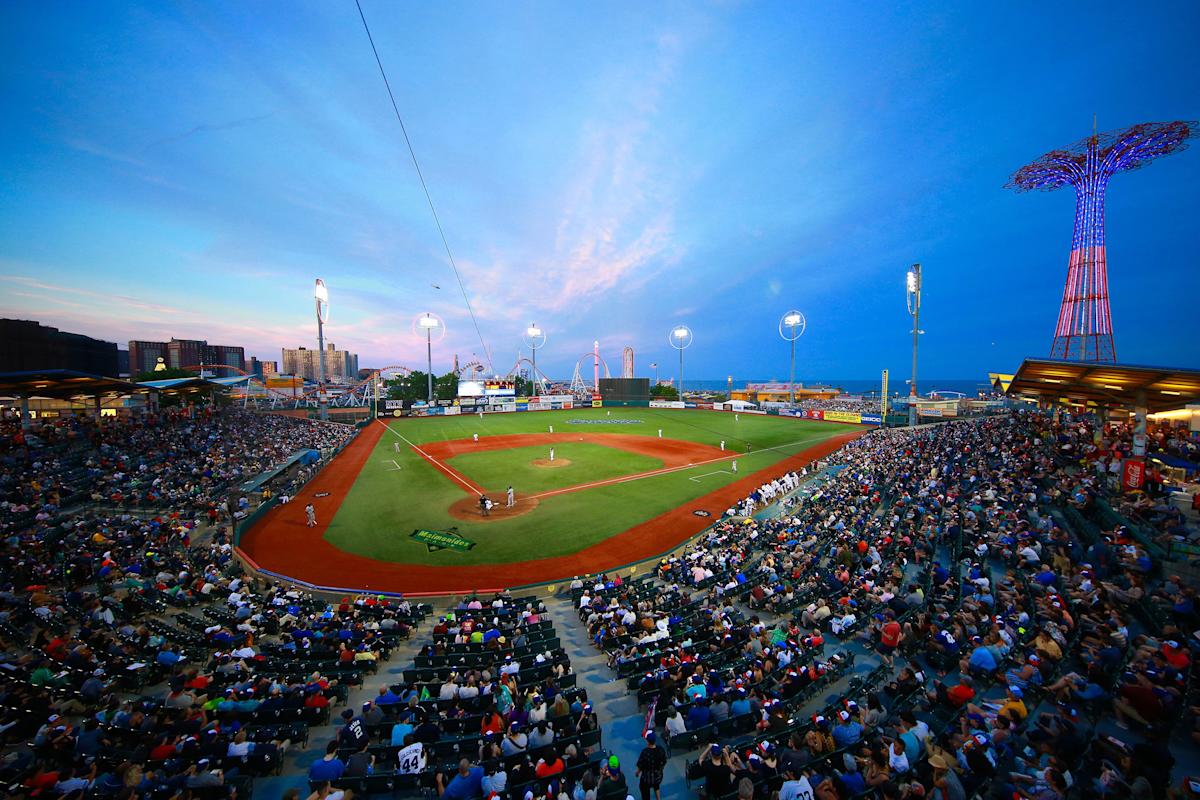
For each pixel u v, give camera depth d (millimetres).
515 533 27406
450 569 22766
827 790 7824
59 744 9352
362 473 43219
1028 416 50938
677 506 32500
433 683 12367
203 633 15617
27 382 34375
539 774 8703
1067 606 13406
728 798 8062
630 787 9250
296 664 13398
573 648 15211
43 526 23875
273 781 9602
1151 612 12258
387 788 9094
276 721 11219
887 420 74375
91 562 19781
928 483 28469
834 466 43875
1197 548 13414
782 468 45000
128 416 49344
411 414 90312
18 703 10523
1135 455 22250
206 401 69875
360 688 13141
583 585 19656
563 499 34250
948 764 8141
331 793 8344
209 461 38062
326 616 16906
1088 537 17375
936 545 20281
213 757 9547
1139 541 15320
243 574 21812
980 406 87188
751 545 22938
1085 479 21766
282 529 28172
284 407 88438
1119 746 7973
